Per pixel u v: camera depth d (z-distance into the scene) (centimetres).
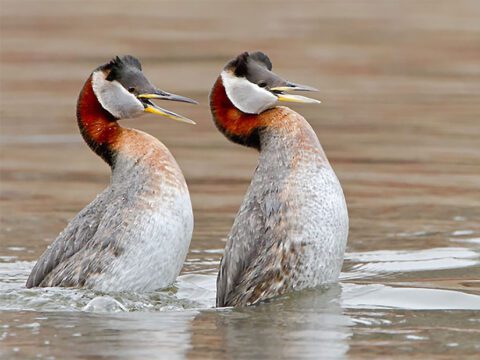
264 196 1261
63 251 1338
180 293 1312
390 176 1983
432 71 3269
